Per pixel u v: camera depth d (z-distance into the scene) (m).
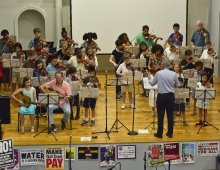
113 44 15.10
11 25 15.34
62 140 9.43
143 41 12.71
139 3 14.92
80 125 10.31
